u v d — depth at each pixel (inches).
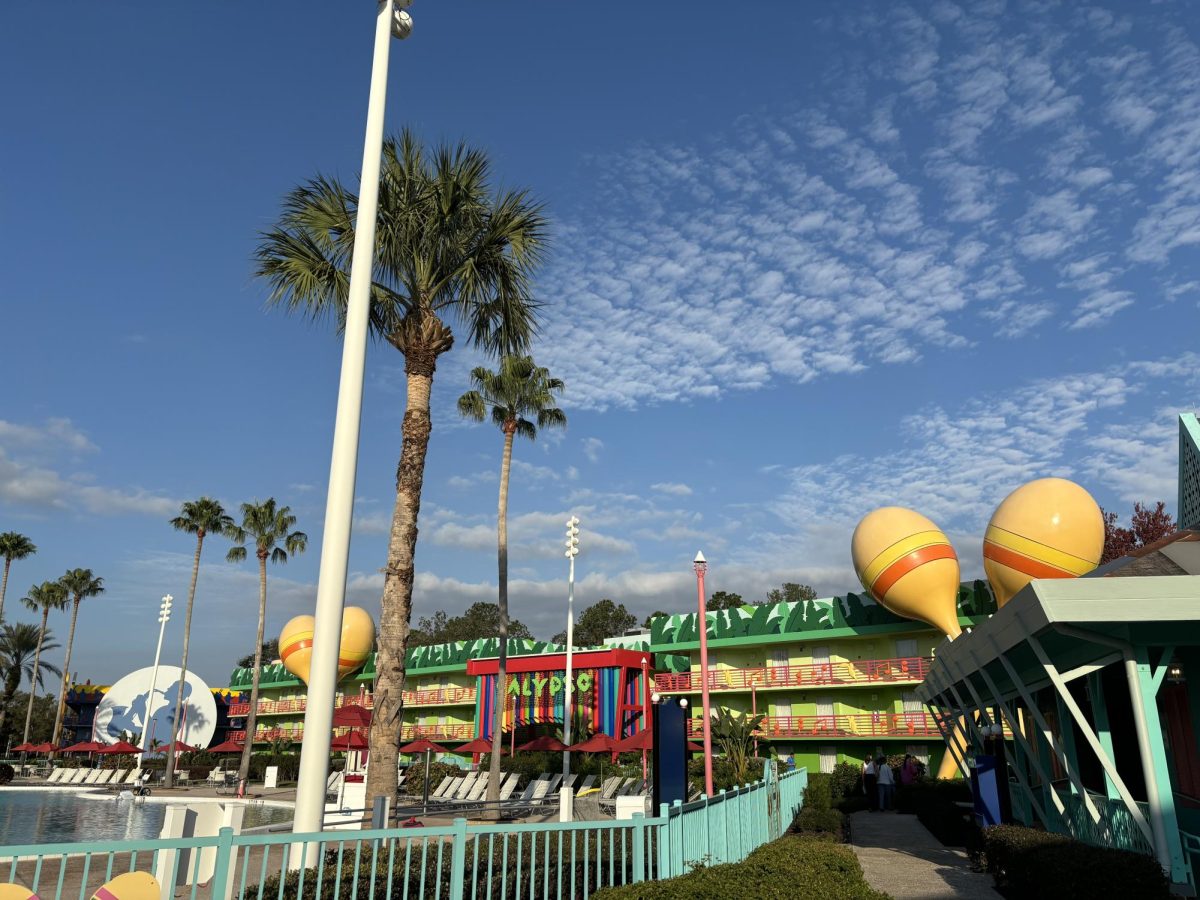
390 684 561.9
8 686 2910.9
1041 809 570.9
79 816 1146.7
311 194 637.3
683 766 524.1
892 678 1397.6
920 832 800.3
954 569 1268.5
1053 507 1035.9
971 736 727.1
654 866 341.4
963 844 679.7
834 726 1440.7
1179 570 409.7
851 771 1323.8
